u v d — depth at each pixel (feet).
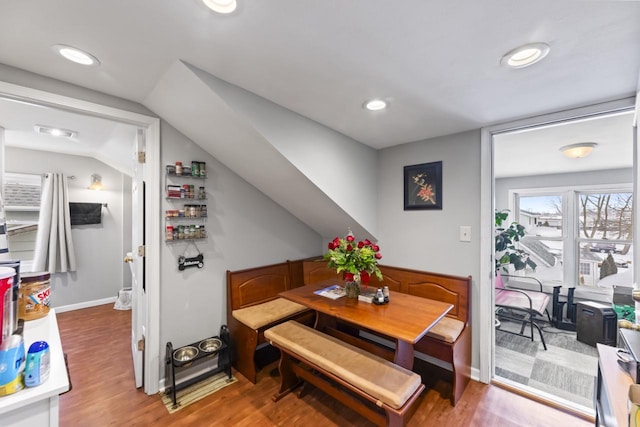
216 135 6.61
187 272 7.26
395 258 9.07
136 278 7.61
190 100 5.65
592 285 12.27
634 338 4.01
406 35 3.81
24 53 4.42
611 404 3.27
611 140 8.23
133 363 8.15
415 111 6.39
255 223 8.80
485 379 7.28
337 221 9.18
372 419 5.40
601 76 4.74
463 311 7.39
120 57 4.54
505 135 7.93
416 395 4.94
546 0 3.10
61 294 12.31
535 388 7.23
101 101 5.84
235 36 3.94
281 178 7.56
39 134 9.25
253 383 7.20
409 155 8.74
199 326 7.50
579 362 8.57
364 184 8.88
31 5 3.34
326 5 3.28
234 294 8.04
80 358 8.55
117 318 11.66
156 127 6.63
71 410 6.24
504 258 12.09
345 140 8.09
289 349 6.25
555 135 7.86
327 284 8.25
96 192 13.19
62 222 12.09
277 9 3.37
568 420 5.99
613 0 3.05
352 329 9.52
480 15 3.37
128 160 10.85
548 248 13.29
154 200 6.61
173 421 5.93
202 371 7.46
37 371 2.67
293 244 10.01
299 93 5.64
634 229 5.31
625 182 11.51
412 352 6.20
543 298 11.08
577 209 12.66
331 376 5.47
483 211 7.30
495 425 5.87
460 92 5.44
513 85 5.13
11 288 3.10
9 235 11.28
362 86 5.31
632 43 3.81
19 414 2.57
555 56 4.18
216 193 7.81
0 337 2.83
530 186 13.64
